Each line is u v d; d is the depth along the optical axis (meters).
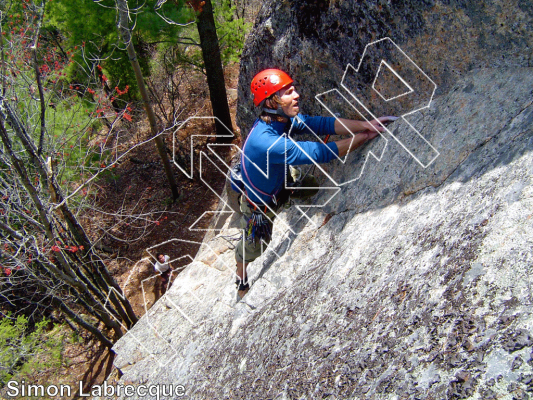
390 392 1.30
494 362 1.08
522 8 2.00
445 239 1.65
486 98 2.12
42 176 5.51
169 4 9.40
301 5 3.15
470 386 1.09
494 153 1.83
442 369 1.20
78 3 8.74
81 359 8.73
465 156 2.02
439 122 2.33
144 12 9.06
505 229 1.39
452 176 2.02
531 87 1.92
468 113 2.17
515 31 2.07
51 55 7.93
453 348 1.22
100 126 8.81
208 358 3.03
